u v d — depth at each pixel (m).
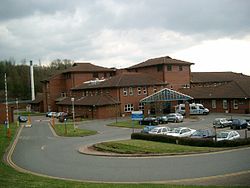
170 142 34.31
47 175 22.00
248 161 23.91
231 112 68.00
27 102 120.44
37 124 64.88
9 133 46.28
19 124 64.62
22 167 25.36
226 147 31.09
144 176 20.50
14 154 32.00
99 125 58.03
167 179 19.47
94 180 20.03
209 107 72.62
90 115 70.44
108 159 27.59
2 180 17.23
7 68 147.88
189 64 82.19
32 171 23.64
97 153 30.66
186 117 63.53
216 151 29.19
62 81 94.62
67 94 93.12
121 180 19.72
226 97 68.00
